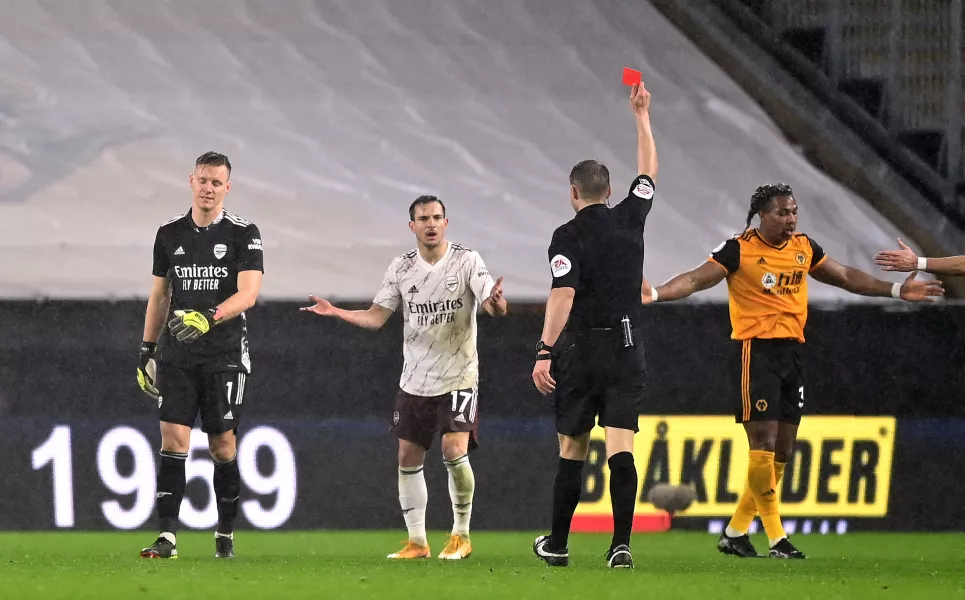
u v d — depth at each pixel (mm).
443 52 43719
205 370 21234
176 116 39812
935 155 42406
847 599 13789
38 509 27750
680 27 44812
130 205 35406
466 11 45469
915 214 39719
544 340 18078
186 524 27938
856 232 36125
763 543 27375
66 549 23812
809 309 29094
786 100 42344
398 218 35594
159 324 22031
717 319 28969
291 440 28297
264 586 14641
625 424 18578
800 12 44812
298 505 28266
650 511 28766
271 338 28312
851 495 29094
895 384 29141
